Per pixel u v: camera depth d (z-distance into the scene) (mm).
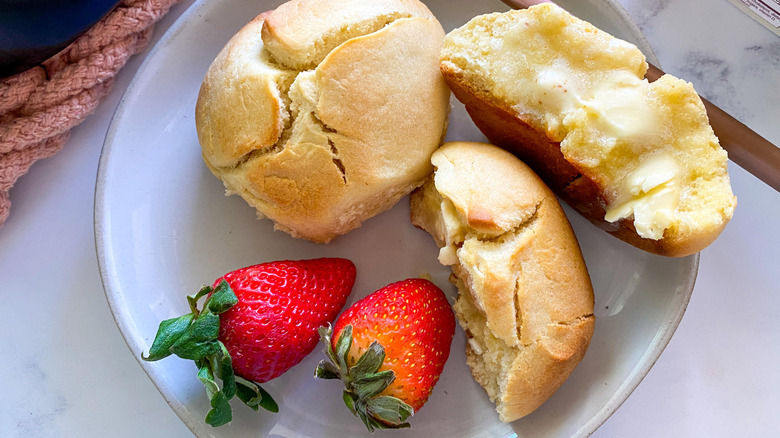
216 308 241
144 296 273
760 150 253
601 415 260
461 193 243
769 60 285
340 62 235
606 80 237
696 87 288
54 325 286
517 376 244
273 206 251
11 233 286
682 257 261
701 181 235
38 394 284
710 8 286
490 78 243
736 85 287
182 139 280
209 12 275
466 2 280
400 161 246
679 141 236
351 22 243
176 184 279
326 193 244
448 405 271
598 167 237
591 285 260
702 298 285
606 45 236
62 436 284
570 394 268
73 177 287
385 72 240
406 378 245
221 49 281
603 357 269
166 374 263
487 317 242
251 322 245
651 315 266
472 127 278
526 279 240
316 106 236
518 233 244
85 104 275
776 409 281
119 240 271
